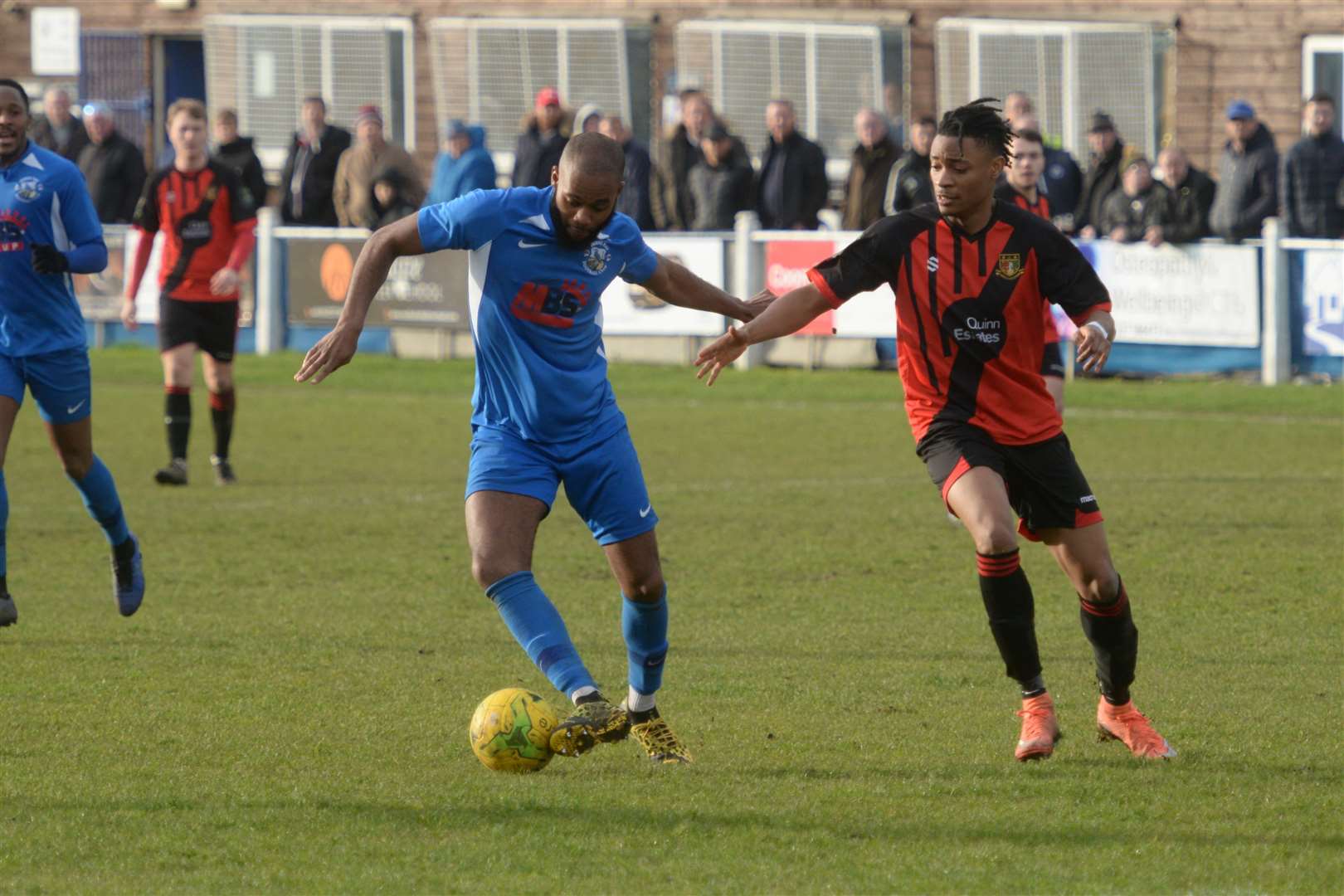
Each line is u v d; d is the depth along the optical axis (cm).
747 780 1573
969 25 7619
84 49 8469
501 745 1546
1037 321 1650
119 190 5725
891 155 4984
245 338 5638
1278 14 7406
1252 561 2689
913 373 1677
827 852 1352
